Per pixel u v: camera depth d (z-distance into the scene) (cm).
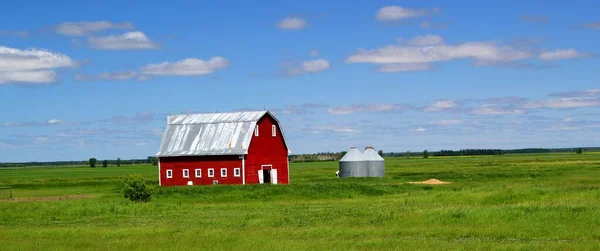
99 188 7844
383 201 5109
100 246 2933
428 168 13312
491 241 2938
